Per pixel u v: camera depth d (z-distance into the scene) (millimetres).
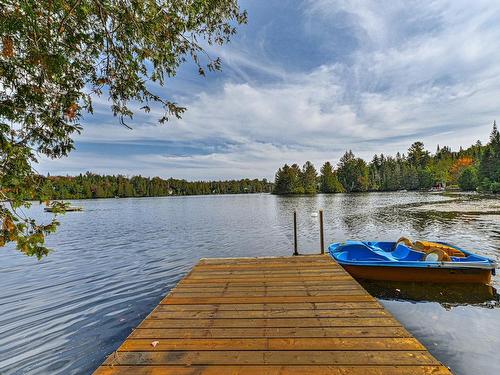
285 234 17281
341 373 2521
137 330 3408
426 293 6969
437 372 2494
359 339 3076
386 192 93500
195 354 2869
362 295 4410
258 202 61938
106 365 2713
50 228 2326
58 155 2971
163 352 2914
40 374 4328
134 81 3178
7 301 7344
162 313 3914
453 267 7215
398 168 98000
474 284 7289
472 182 66375
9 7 2221
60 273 10008
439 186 86188
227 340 3133
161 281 8742
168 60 3350
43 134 2844
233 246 14070
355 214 27500
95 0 2600
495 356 4387
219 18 3965
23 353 4898
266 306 4082
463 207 29609
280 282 5207
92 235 19188
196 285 5176
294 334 3227
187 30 3332
